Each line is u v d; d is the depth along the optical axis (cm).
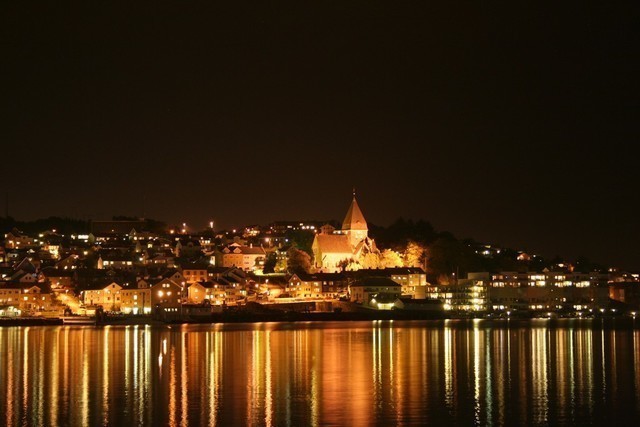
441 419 10512
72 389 12544
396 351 17850
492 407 11238
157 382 13250
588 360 16325
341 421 10356
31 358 16400
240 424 10188
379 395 12088
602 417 10662
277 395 12081
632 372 14575
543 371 14700
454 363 15762
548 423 10350
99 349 18200
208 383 13162
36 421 10331
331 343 19825
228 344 19475
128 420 10394
